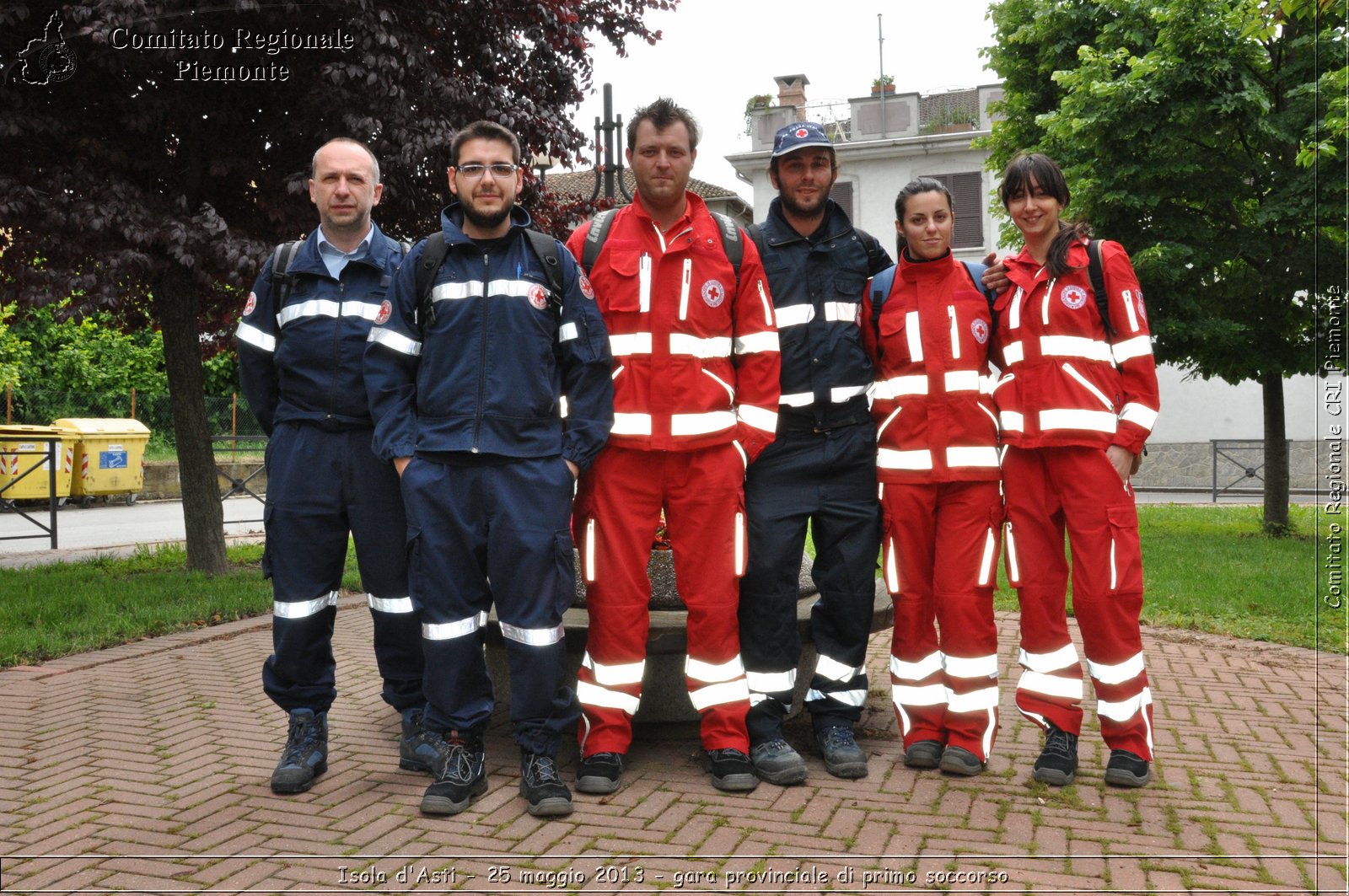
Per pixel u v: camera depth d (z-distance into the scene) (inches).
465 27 321.4
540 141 340.2
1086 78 418.6
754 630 152.4
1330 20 378.6
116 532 573.6
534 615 136.9
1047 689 148.6
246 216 318.0
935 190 149.6
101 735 169.8
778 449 153.5
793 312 152.3
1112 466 144.9
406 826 130.5
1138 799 139.6
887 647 242.5
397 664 153.2
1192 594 287.9
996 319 154.3
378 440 139.5
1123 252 147.3
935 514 154.9
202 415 341.4
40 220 266.5
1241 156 421.1
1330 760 155.6
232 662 223.9
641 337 144.0
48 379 991.0
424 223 334.3
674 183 142.7
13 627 252.8
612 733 145.6
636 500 146.3
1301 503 689.0
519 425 136.5
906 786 145.6
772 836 126.6
